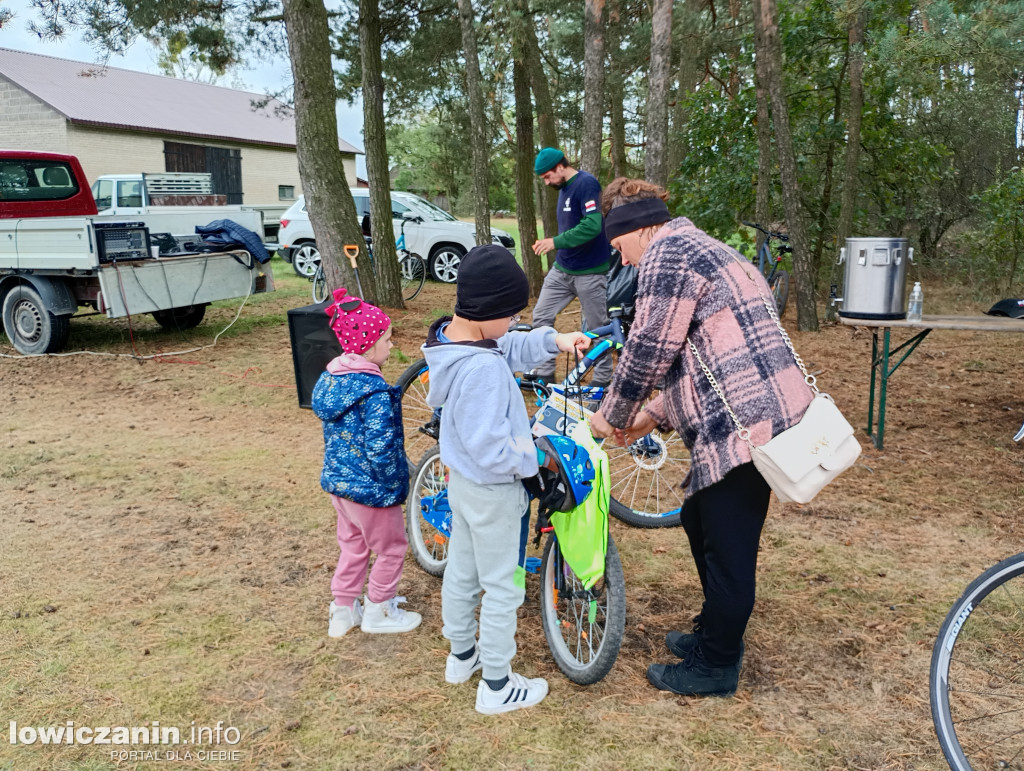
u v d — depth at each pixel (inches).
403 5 478.0
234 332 372.5
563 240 211.5
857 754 91.3
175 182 549.0
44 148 756.6
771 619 120.6
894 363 287.3
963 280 425.7
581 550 96.0
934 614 121.0
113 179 559.5
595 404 144.6
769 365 89.4
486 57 515.8
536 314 232.1
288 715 98.9
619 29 446.6
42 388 277.7
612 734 95.0
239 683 105.4
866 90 408.2
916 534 150.1
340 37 485.4
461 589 101.3
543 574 111.1
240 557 143.9
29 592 129.8
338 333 108.6
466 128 608.7
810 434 86.9
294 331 230.4
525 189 482.6
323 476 110.6
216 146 887.7
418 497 139.0
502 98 592.7
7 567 139.1
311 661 110.7
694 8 474.0
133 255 313.3
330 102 303.6
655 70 278.7
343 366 108.6
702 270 89.4
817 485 86.9
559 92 564.7
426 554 137.6
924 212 461.7
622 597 98.5
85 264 301.1
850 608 123.6
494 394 88.3
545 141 498.3
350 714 99.1
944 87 414.6
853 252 181.6
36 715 98.3
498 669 97.9
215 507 167.6
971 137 448.8
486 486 92.4
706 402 90.9
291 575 136.9
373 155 402.6
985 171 453.4
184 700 101.6
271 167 970.1
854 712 98.9
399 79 505.7
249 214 389.1
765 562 139.6
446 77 533.3
